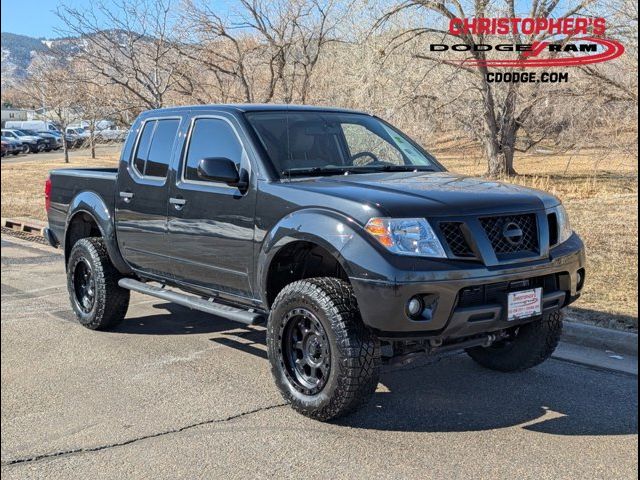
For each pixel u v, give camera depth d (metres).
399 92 18.83
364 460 3.84
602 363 5.52
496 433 4.19
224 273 5.12
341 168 5.08
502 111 20.31
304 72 19.02
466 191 4.38
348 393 4.11
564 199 14.14
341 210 4.20
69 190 7.05
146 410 4.63
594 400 4.74
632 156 16.30
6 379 5.27
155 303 7.81
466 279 3.96
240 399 4.82
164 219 5.66
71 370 5.47
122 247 6.27
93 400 4.82
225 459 3.88
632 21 15.36
